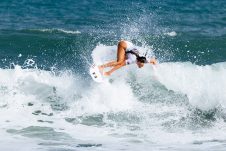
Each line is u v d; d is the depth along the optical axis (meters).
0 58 73.81
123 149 45.88
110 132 51.22
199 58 75.50
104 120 54.19
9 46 79.00
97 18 95.56
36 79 60.56
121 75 58.91
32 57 74.62
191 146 47.22
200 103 57.12
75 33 85.19
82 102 56.97
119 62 53.56
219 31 88.44
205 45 80.31
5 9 102.69
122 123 53.56
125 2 107.81
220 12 101.81
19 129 50.81
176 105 57.06
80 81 59.97
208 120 55.00
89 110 56.09
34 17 97.00
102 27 89.44
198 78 59.25
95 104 56.66
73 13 99.75
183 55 76.44
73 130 51.34
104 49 58.47
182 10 102.62
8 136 48.69
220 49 79.00
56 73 62.72
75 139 48.66
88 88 58.41
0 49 77.56
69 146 46.34
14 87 59.22
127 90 57.84
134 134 50.72
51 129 51.25
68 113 55.56
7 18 95.69
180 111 56.09
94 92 57.25
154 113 55.53
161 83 59.00
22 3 107.81
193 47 79.44
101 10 101.62
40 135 49.41
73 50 77.69
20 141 47.38
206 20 95.69
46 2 108.94
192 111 56.31
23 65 71.31
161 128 52.56
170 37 83.88
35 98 58.16
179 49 78.56
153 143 48.19
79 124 53.16
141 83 58.72
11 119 53.44
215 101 57.03
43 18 96.38
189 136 50.56
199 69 60.16
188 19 96.00
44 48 78.56
